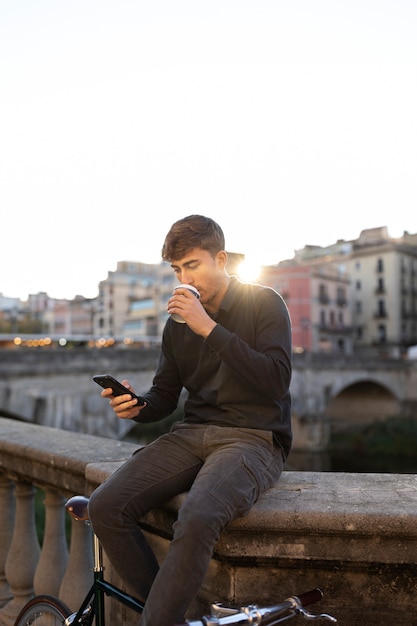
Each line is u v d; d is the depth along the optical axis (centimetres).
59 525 309
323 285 6419
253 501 197
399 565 192
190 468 215
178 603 173
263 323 212
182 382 241
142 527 243
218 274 216
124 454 296
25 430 385
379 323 6781
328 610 199
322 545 195
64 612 227
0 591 338
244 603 203
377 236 6950
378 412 4894
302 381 3947
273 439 214
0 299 5916
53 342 3859
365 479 235
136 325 6894
